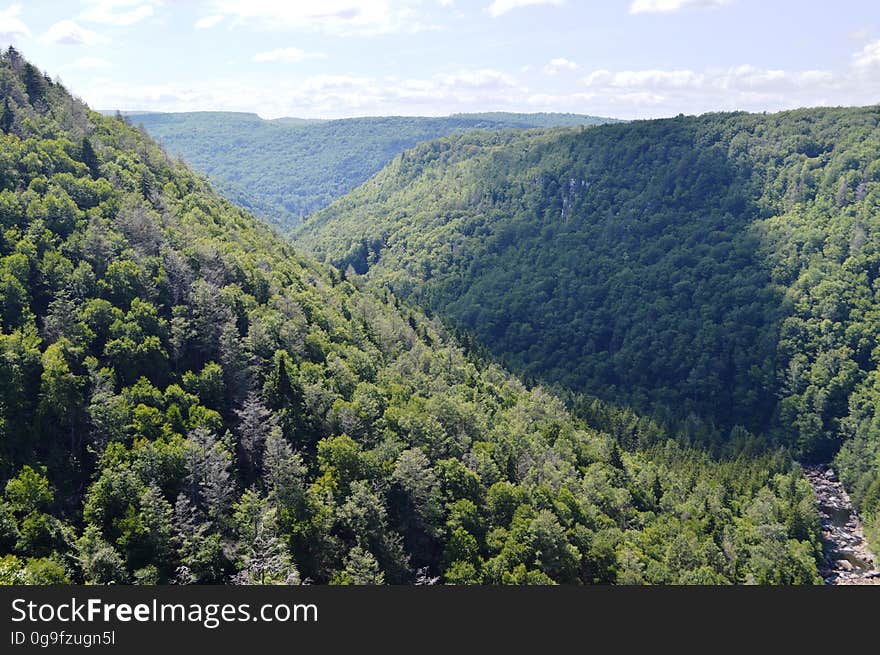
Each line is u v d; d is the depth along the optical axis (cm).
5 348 9119
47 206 12569
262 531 7962
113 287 11444
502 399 17638
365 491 9144
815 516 16662
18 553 7206
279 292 15288
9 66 18962
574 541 10556
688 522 13450
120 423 9081
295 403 11044
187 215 17062
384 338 17862
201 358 11612
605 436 18762
